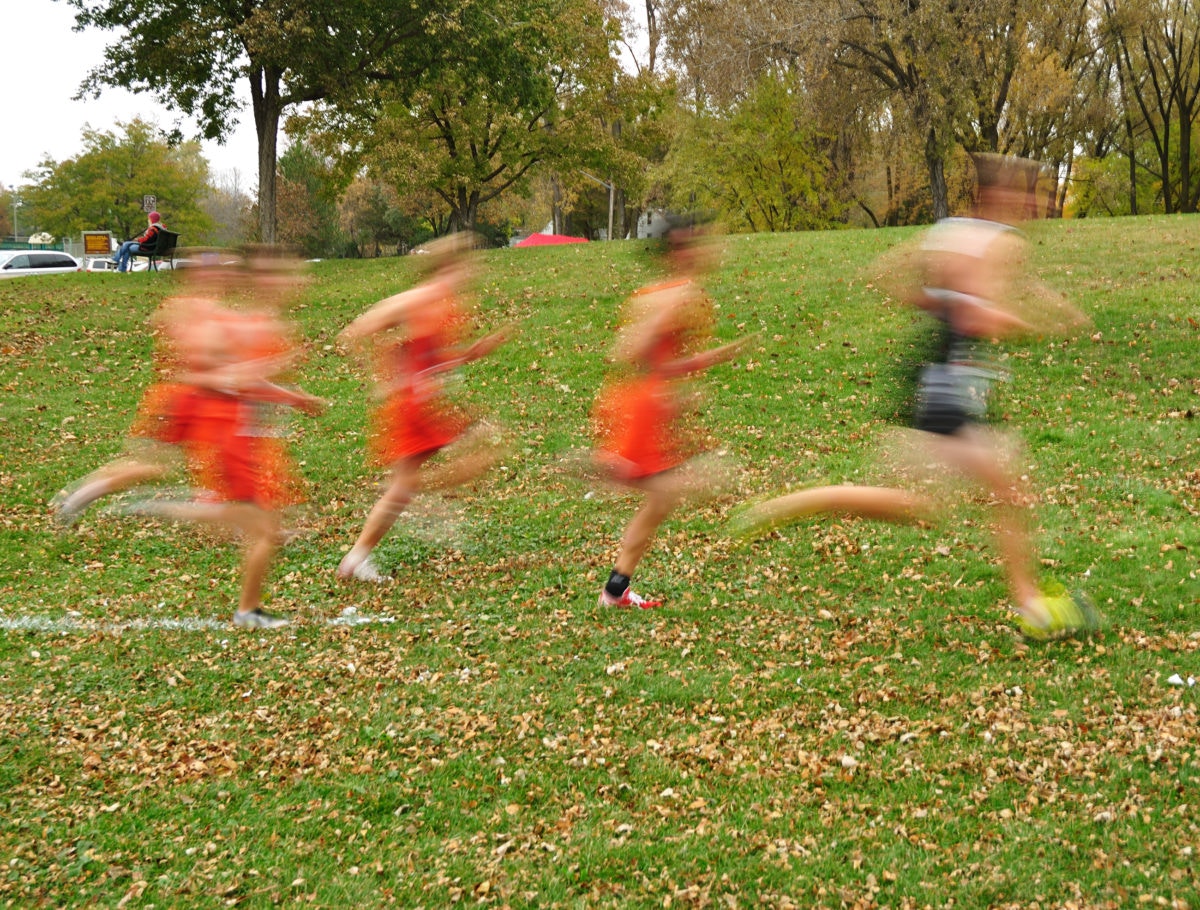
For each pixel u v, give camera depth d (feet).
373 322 24.93
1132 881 12.59
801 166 132.05
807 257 64.80
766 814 14.90
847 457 36.22
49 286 69.41
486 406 44.27
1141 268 55.57
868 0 106.52
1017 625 21.34
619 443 22.70
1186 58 143.64
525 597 25.07
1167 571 23.79
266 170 89.15
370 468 37.91
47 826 15.19
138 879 13.78
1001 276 17.90
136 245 82.48
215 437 22.84
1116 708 17.44
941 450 18.49
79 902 13.23
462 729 18.11
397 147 112.47
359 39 86.58
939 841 13.99
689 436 23.09
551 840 14.52
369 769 16.88
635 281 62.49
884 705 18.38
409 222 238.27
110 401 45.52
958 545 27.12
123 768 17.02
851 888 12.91
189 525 31.53
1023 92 115.24
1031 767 15.78
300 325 57.31
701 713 18.47
